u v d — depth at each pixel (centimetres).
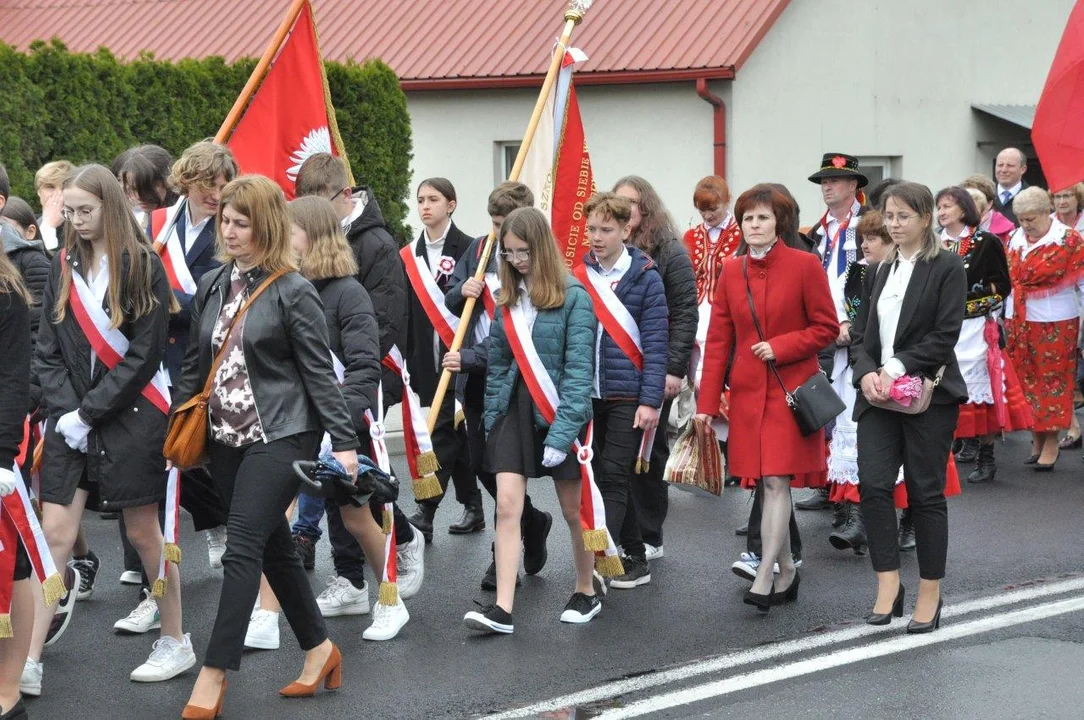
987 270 898
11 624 460
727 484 922
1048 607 616
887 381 568
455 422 754
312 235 565
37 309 619
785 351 607
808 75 1730
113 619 610
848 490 725
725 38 1648
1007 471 966
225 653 473
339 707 494
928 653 548
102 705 500
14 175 1099
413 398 657
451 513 828
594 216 637
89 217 503
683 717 480
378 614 579
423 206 762
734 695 502
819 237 809
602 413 639
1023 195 981
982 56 1958
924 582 580
